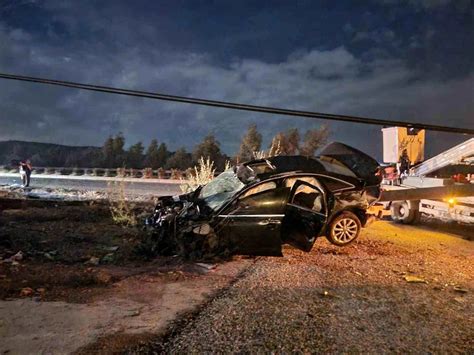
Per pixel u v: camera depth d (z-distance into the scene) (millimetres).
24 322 4441
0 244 7996
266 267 7133
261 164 8844
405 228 11969
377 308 5410
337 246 8758
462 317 5195
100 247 8203
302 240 7957
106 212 12258
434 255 8516
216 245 7496
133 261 7336
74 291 5562
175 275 6438
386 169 16672
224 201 7691
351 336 4531
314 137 37375
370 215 9141
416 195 10531
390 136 17578
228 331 4535
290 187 7680
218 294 5715
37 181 33906
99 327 4453
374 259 7953
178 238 7547
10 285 5527
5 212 11859
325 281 6473
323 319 4973
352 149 9914
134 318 4758
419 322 4992
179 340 4277
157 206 9203
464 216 10766
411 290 6203
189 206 8055
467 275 7121
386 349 4254
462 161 12812
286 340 4371
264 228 7375
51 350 3869
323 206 8172
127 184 29938
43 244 8266
